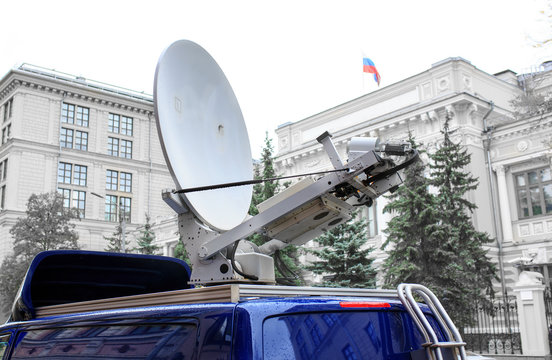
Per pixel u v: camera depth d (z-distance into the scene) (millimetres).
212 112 4457
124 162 56062
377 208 28844
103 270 3908
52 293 3938
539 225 25688
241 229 3576
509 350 18625
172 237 38812
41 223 34031
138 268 3971
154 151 58562
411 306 2275
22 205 49562
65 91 53812
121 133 57031
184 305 2193
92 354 2447
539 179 26031
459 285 16922
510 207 26719
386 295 2859
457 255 17391
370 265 19000
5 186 50031
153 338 2195
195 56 4367
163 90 3910
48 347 2740
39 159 51250
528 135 26000
